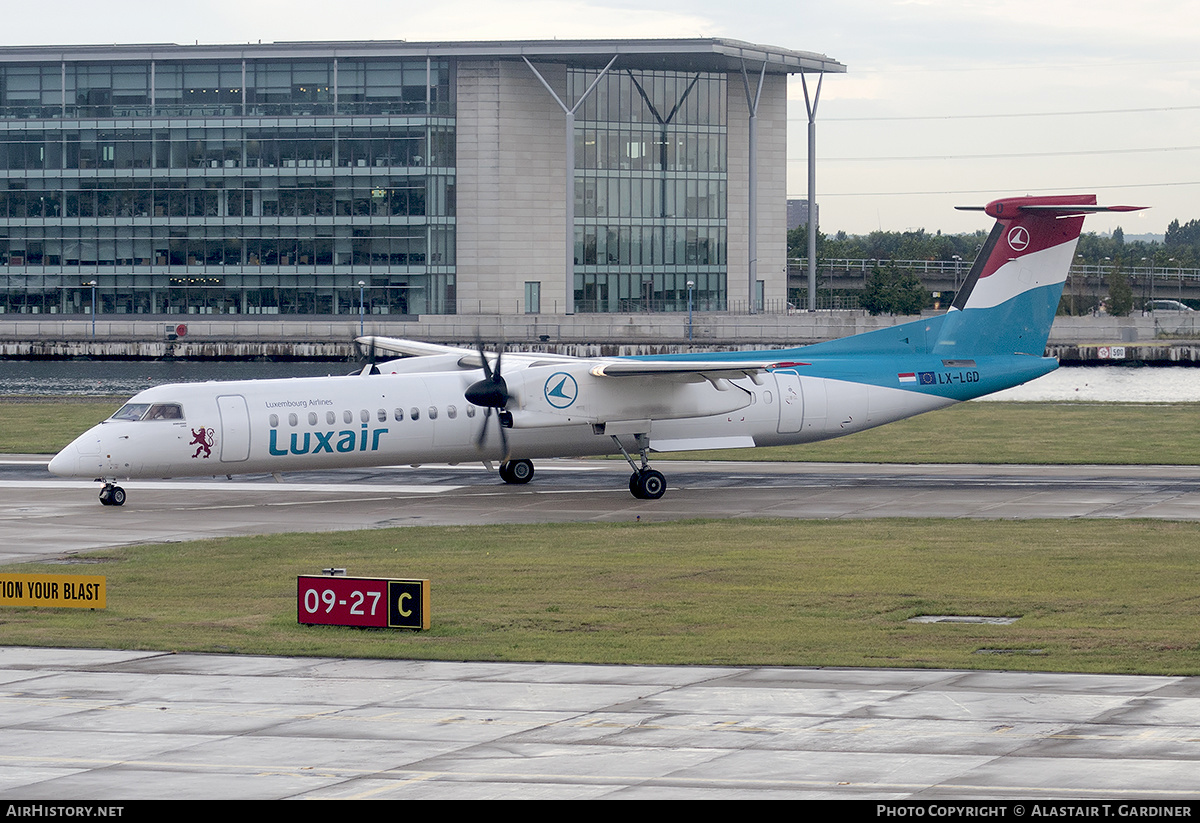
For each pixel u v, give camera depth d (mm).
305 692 45781
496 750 38281
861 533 85750
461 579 69625
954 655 50812
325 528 90625
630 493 108750
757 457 138125
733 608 61469
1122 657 49875
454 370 115312
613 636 55281
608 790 34312
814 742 38531
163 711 43219
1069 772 35156
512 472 115125
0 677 48281
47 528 90125
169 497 106812
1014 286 118062
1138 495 104875
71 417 176125
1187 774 34844
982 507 98812
